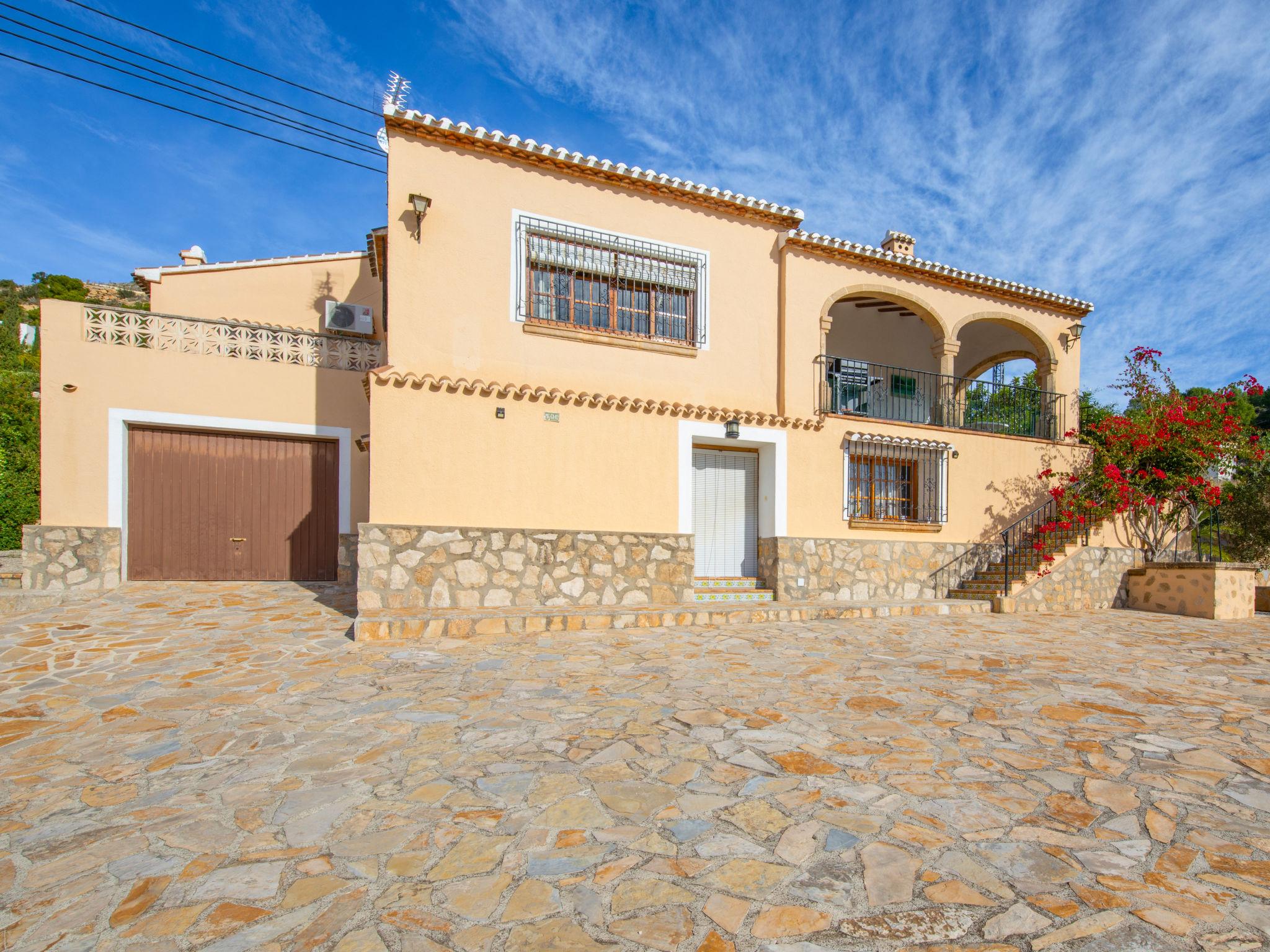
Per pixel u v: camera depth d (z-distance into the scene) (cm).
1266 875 272
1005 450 1302
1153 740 438
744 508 1121
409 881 271
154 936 239
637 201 1020
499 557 876
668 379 1032
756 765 388
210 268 1214
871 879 269
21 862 295
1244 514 1371
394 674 594
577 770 383
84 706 510
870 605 1016
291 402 1112
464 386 873
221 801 352
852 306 1420
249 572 1093
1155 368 1363
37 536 934
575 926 240
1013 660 690
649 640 758
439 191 897
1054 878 269
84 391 984
